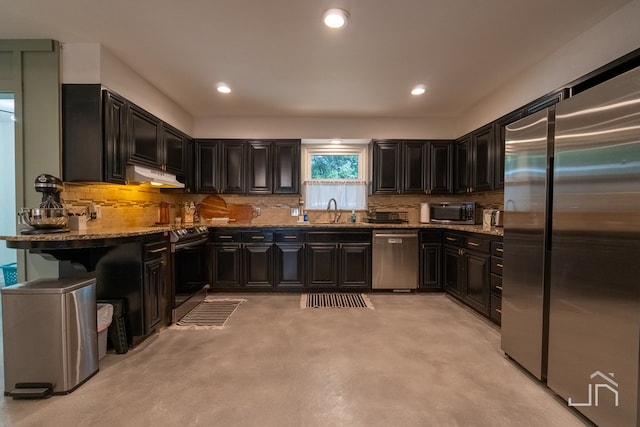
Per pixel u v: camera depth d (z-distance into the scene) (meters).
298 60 2.63
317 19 2.05
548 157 1.79
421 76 2.95
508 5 1.90
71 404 1.68
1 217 4.12
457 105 3.77
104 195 2.80
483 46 2.40
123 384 1.87
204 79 3.02
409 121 4.27
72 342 1.81
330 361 2.15
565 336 1.66
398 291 4.00
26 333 1.76
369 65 2.73
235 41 2.34
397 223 4.12
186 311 3.13
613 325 1.40
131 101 2.77
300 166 4.21
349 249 3.87
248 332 2.66
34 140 2.34
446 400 1.72
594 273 1.49
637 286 1.30
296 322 2.89
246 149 4.16
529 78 2.76
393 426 1.51
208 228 3.77
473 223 3.82
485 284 2.92
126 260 2.40
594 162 1.48
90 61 2.36
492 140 3.31
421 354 2.26
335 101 3.64
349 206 4.61
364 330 2.71
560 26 2.12
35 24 2.12
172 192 4.07
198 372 2.01
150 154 3.03
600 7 1.90
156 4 1.90
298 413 1.60
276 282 3.86
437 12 1.97
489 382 1.90
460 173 4.08
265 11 1.97
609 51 2.00
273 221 4.49
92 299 1.97
